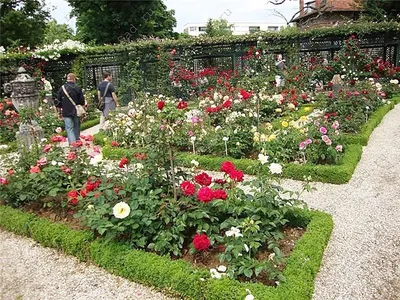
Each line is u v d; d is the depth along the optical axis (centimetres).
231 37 1491
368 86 932
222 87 1070
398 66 1499
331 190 461
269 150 516
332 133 545
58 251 346
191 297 262
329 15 2561
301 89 1179
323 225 337
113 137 696
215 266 286
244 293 241
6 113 836
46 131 844
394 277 287
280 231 342
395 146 629
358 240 341
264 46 1424
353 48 1354
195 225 322
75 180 399
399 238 340
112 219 303
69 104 680
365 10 2131
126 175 360
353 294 270
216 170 552
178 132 600
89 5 2283
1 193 412
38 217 385
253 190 330
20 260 338
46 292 292
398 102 1119
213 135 604
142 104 812
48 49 1206
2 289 300
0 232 394
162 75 1439
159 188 339
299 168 499
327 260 312
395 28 1443
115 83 1495
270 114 801
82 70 1298
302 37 1491
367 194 441
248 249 268
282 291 245
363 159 571
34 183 399
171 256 304
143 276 284
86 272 312
